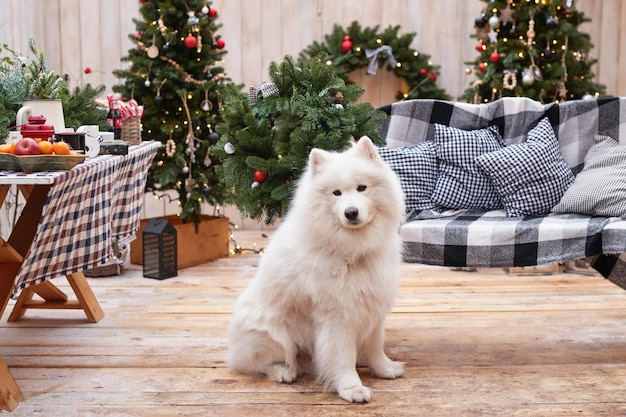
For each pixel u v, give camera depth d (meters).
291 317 2.43
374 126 3.05
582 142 3.40
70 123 3.25
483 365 2.67
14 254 2.16
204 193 4.49
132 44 5.62
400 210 2.35
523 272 4.28
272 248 2.48
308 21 5.68
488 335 3.06
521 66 4.55
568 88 4.70
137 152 3.06
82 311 3.43
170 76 4.40
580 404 2.27
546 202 3.17
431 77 5.59
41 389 2.40
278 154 2.97
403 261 2.84
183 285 3.98
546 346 2.90
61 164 2.18
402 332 3.11
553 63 4.60
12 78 3.07
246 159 2.95
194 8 4.54
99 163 2.41
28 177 1.98
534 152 3.22
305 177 2.37
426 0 5.67
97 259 2.54
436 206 3.32
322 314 2.32
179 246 4.39
